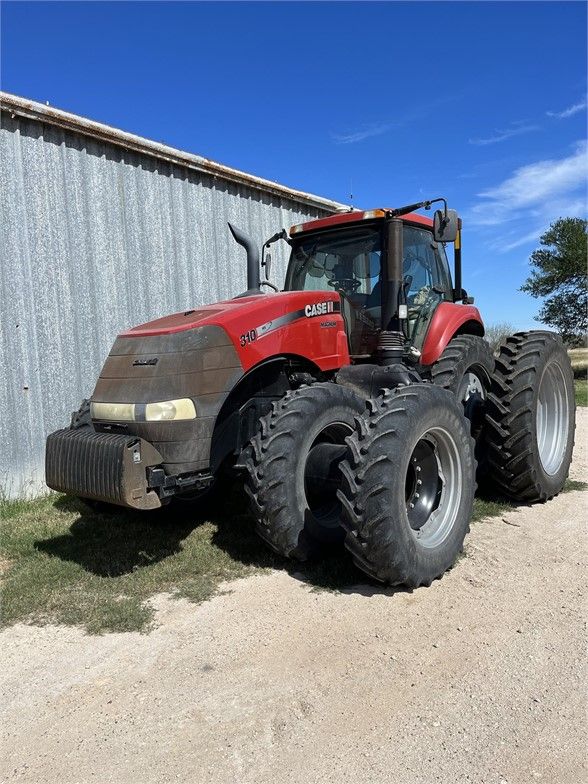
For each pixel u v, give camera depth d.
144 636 3.12
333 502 4.07
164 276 7.07
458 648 2.86
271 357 3.95
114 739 2.34
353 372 4.32
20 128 5.68
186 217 7.35
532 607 3.24
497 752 2.19
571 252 18.50
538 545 4.12
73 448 3.52
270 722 2.39
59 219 6.01
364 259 4.84
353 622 3.13
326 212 9.74
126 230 6.64
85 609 3.41
